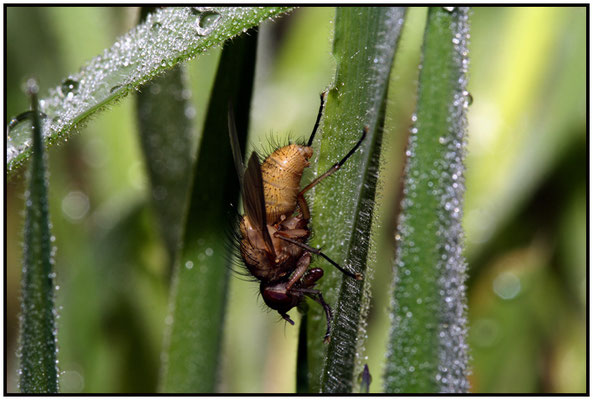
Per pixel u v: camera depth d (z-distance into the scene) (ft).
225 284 0.35
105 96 0.33
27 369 0.32
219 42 0.33
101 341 0.38
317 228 0.34
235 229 0.35
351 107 0.33
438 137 0.32
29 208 0.32
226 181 0.35
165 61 0.33
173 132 0.37
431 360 0.32
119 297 0.38
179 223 0.37
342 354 0.33
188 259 0.35
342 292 0.33
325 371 0.33
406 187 0.32
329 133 0.33
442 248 0.32
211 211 0.35
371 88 0.33
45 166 0.32
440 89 0.32
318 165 0.33
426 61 0.32
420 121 0.32
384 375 0.32
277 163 0.35
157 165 0.37
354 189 0.33
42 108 0.33
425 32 0.32
